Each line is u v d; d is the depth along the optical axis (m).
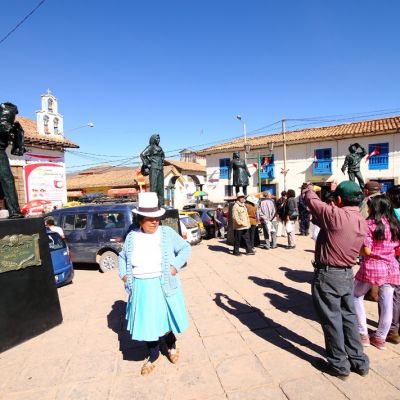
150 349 3.22
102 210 8.80
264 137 30.77
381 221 3.29
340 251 2.78
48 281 4.46
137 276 3.01
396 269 3.35
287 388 2.86
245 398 2.77
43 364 3.49
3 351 3.83
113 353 3.65
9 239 4.00
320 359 3.24
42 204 12.75
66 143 17.03
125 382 3.08
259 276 6.42
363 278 3.35
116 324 4.45
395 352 3.37
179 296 3.12
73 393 2.97
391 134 22.16
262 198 9.74
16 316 4.01
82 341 3.99
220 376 3.10
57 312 4.52
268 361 3.31
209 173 30.73
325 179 24.98
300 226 11.98
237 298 5.19
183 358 3.44
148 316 2.98
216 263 7.70
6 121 4.25
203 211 14.78
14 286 4.02
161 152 8.47
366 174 23.11
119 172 35.47
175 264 3.06
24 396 2.97
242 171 11.09
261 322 4.24
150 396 2.86
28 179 15.41
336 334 2.89
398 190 3.83
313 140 24.84
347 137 23.53
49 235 6.91
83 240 8.79
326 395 2.75
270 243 9.84
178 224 8.70
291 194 9.17
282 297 5.16
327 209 2.81
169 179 30.66
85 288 6.30
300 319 4.29
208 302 5.06
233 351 3.54
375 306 4.57
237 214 8.38
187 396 2.84
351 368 3.06
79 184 33.88
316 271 2.97
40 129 16.64
